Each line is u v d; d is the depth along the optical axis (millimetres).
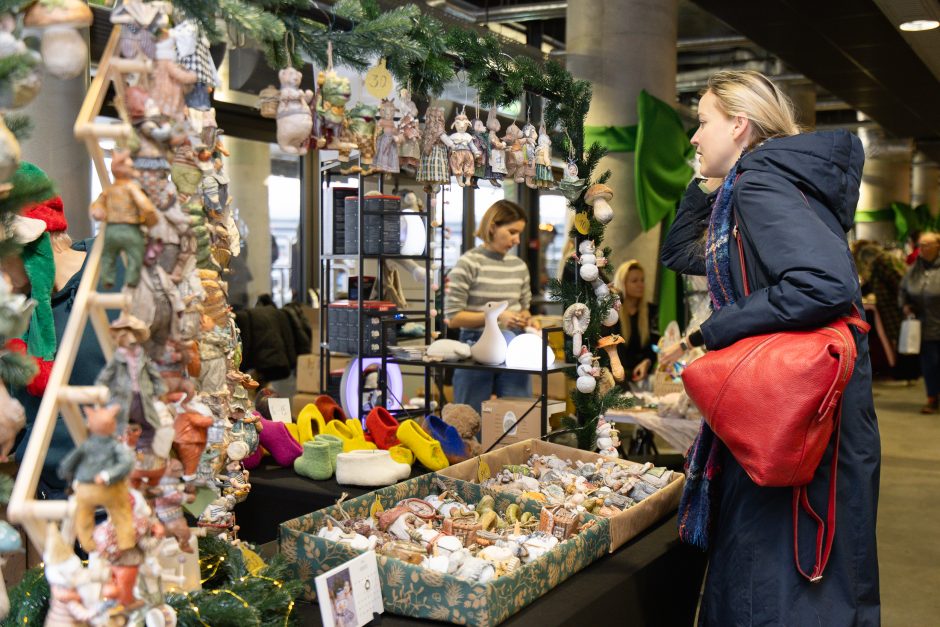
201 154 1543
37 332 1737
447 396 5410
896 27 7496
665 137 6398
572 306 3070
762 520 1901
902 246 16219
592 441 3131
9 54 1150
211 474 1706
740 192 1902
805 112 12352
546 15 8734
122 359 1205
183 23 1304
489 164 2732
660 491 2484
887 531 4551
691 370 1868
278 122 1656
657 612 2227
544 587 1885
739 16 7535
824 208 1874
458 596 1701
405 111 2203
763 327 1828
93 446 1136
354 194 3928
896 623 3332
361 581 1712
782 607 1856
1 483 1232
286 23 1664
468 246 8305
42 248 1753
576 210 3131
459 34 2533
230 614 1444
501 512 2359
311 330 5574
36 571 1479
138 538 1195
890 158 17078
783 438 1747
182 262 1303
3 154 1127
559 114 3070
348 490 2699
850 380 1888
